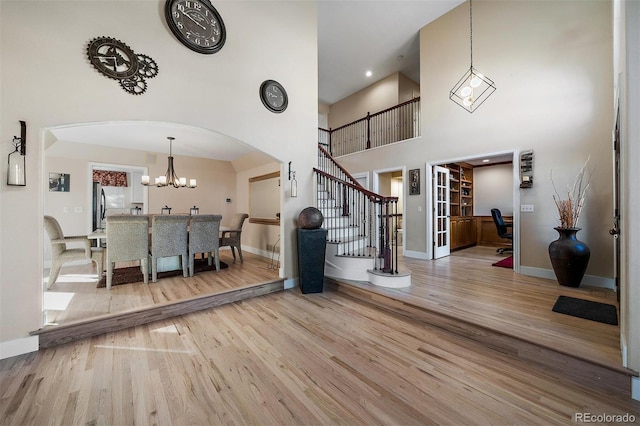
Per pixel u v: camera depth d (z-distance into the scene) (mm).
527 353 1914
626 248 1571
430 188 4984
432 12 4676
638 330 1515
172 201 5867
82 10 2262
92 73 2299
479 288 3148
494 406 1474
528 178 3697
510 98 3910
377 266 3604
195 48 2848
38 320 2078
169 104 2695
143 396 1554
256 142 3383
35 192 2066
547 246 3607
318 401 1517
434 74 4875
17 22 2000
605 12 3131
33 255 2061
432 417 1396
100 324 2328
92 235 3463
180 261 4078
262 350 2061
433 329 2416
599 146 3188
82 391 1592
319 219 3445
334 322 2570
